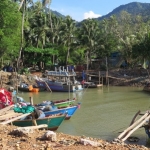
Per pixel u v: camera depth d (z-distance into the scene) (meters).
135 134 18.78
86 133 19.88
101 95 44.03
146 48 58.94
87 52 73.56
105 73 65.00
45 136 10.05
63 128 21.33
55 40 74.31
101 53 78.00
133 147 10.05
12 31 36.69
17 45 42.62
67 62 73.50
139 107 31.80
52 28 71.31
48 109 21.88
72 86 48.78
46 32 72.88
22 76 53.38
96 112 28.48
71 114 24.25
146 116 16.81
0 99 18.52
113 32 85.56
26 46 66.38
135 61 69.44
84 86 55.84
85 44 73.75
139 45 60.47
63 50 71.62
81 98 40.59
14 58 60.53
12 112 16.03
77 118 25.14
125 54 69.44
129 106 32.62
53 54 67.38
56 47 71.62
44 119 18.05
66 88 49.09
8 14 34.81
